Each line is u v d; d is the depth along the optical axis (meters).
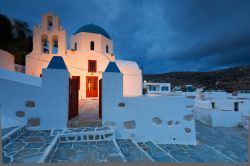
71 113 5.80
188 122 5.99
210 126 10.98
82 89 12.82
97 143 4.25
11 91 4.86
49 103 5.04
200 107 13.65
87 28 15.09
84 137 4.47
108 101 5.38
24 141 3.98
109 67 5.60
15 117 4.83
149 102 5.71
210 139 7.75
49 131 4.81
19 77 5.48
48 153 3.15
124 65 13.68
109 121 5.35
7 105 4.80
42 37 12.43
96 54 13.42
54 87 5.10
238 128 10.51
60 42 12.56
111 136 4.64
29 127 4.85
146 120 5.64
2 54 9.73
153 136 5.67
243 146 6.80
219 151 6.06
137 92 13.44
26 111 4.90
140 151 4.17
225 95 20.67
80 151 3.71
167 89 31.64
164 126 5.79
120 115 5.43
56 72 5.13
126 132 5.44
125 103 5.50
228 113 11.08
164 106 5.83
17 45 17.45
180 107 5.96
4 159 3.01
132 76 13.44
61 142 4.30
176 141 5.84
